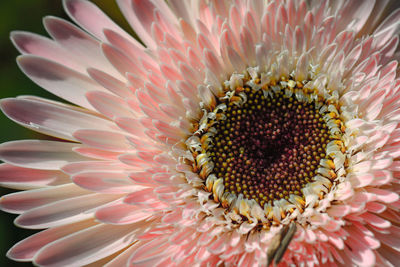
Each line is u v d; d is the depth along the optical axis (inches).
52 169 5.4
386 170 5.2
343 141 5.5
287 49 5.5
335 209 5.3
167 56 5.5
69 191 5.4
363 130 5.4
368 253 5.0
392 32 5.4
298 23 5.4
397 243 5.1
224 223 5.4
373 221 5.1
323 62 5.5
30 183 5.4
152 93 5.4
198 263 5.1
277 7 5.4
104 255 5.3
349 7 5.5
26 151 5.4
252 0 5.4
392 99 5.3
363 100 5.4
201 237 5.2
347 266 5.1
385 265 5.0
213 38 5.5
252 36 5.5
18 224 5.2
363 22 5.5
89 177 5.3
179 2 5.5
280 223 5.4
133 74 5.4
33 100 5.5
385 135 5.2
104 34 5.4
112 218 5.2
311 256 5.1
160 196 5.2
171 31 5.5
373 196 5.1
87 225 5.4
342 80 5.5
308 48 5.5
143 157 5.3
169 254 5.2
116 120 5.3
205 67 5.5
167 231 5.2
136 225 5.4
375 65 5.3
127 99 5.4
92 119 5.5
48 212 5.3
